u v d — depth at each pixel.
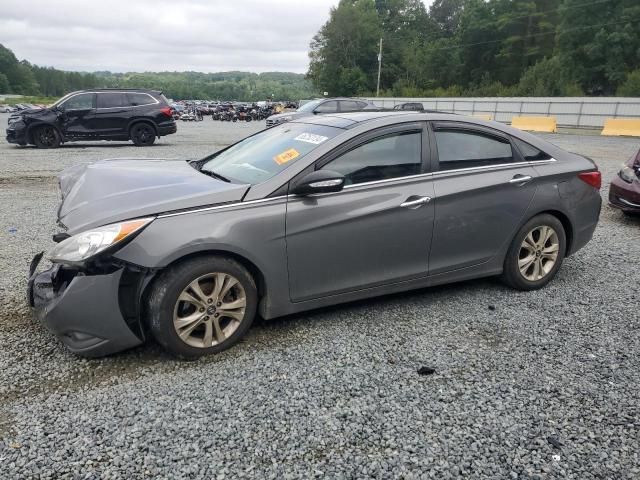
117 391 2.86
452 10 104.69
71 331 2.99
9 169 10.85
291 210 3.33
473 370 3.16
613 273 5.00
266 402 2.78
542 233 4.42
